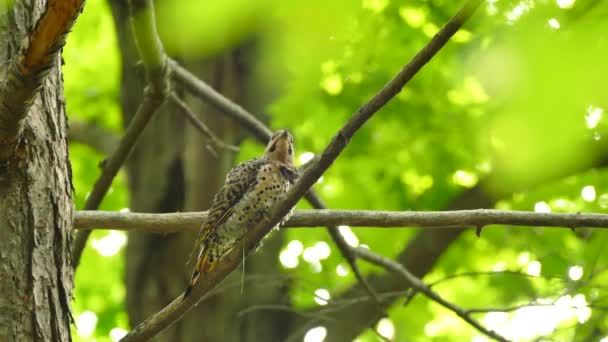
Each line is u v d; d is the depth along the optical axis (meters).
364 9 12.33
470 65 12.71
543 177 12.19
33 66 6.23
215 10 7.92
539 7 11.17
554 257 14.14
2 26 7.22
